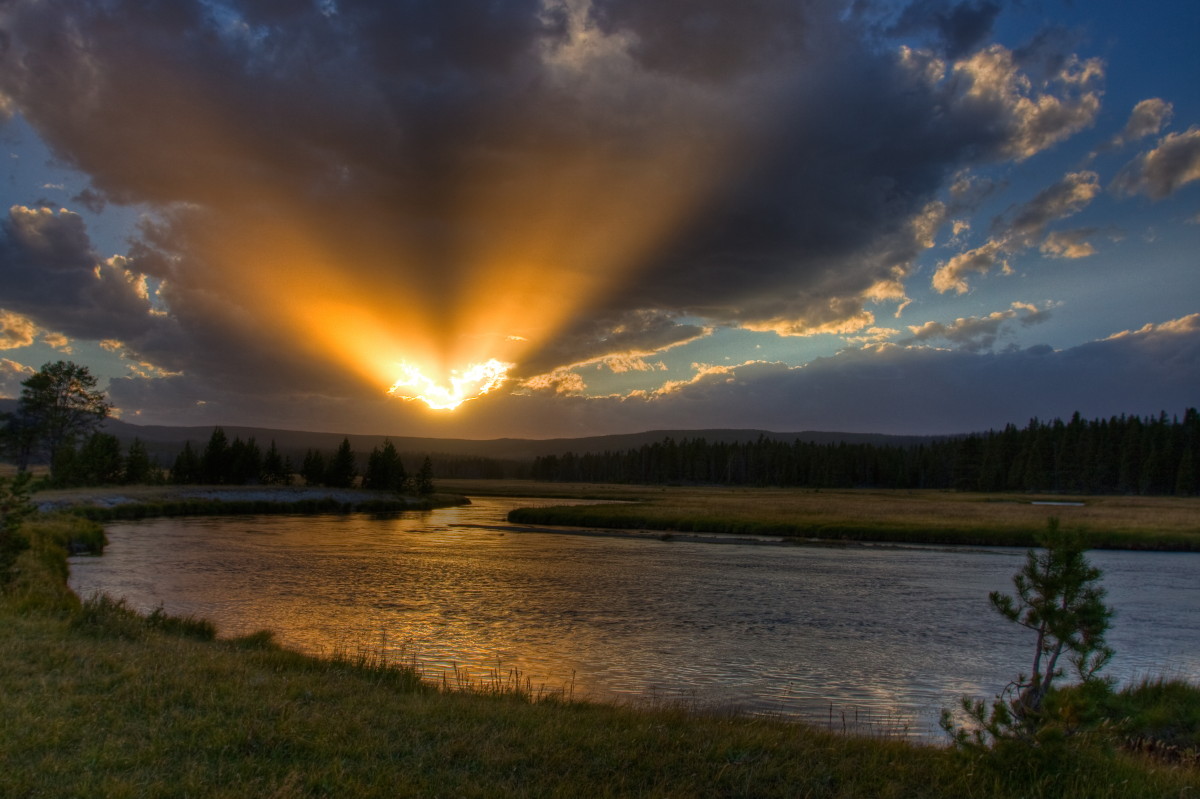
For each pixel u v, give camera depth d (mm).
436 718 9461
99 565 32344
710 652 19156
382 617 22844
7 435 81250
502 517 81875
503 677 16047
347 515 84125
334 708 9555
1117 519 64812
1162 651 20344
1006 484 161250
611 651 18984
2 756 6906
